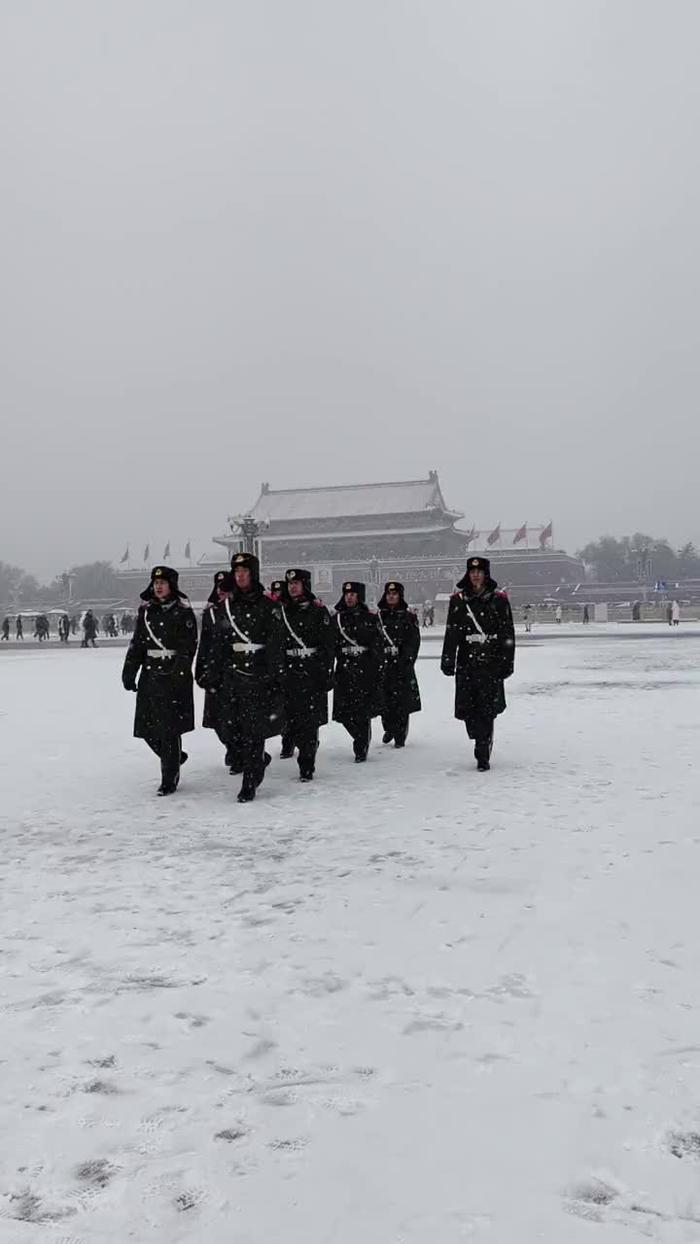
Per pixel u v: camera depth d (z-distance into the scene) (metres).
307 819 7.26
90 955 4.38
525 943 4.39
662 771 8.80
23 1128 2.85
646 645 33.53
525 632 50.28
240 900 5.20
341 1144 2.72
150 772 9.73
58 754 11.01
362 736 10.00
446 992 3.84
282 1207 2.43
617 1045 3.32
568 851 6.00
